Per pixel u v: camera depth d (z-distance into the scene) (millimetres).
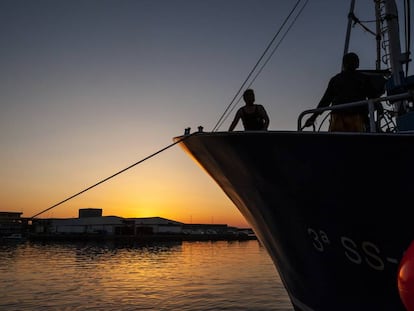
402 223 3994
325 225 4691
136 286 31891
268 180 5027
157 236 156000
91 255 78062
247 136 4777
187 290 28984
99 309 21500
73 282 35094
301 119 4777
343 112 4969
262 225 6141
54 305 22922
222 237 188625
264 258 71938
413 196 3830
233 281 35031
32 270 46844
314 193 4586
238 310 20609
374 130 4133
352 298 4789
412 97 3938
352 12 8109
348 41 8062
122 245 128125
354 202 4266
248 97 5863
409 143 3633
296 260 5531
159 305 22516
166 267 52250
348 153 4039
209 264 57438
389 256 4199
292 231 5270
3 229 138375
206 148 5734
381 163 3881
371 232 4277
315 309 5551
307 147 4324
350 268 4633
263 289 29125
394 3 6641
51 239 139750
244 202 6227
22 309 21703
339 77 5070
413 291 2721
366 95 4949
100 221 151125
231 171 5688
